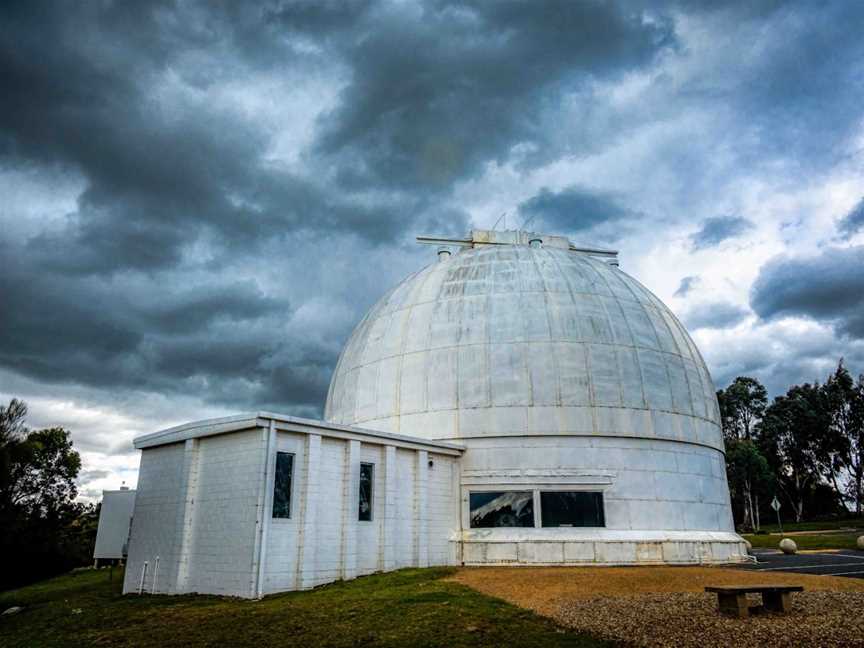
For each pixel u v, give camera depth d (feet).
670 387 92.17
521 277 97.25
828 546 123.54
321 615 47.75
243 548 60.64
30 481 155.12
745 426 300.40
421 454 80.02
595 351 89.40
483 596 53.36
